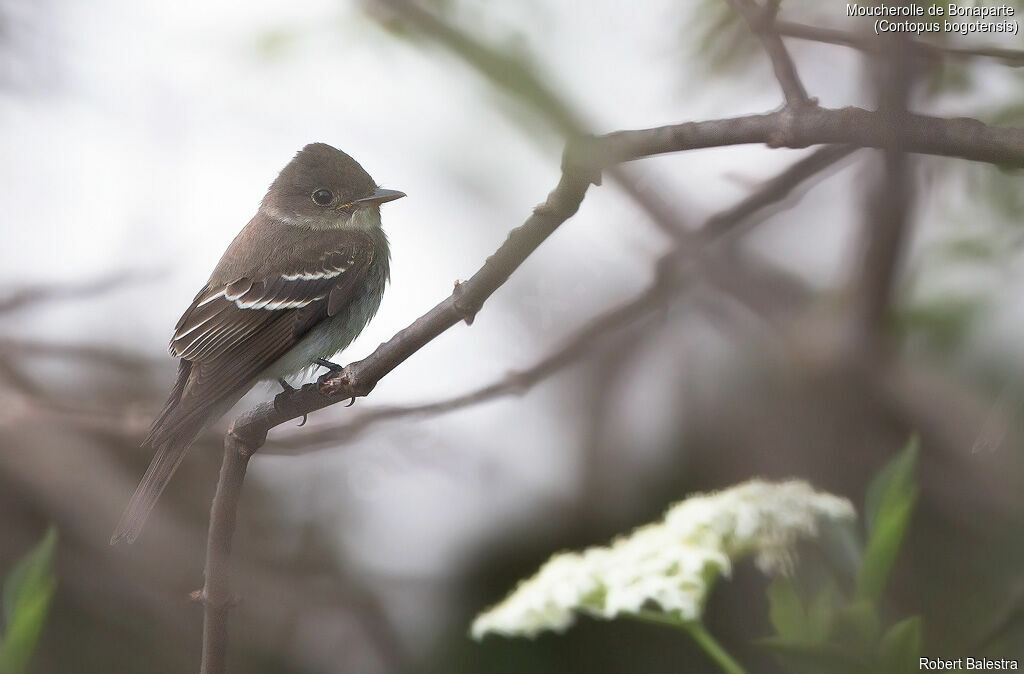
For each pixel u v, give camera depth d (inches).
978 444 186.7
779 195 261.0
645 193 332.5
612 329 319.3
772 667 343.6
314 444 324.2
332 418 336.2
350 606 434.0
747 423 389.4
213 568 203.2
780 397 345.7
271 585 435.8
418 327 197.6
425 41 159.9
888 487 177.3
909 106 157.2
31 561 184.9
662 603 201.3
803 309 340.8
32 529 456.8
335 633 432.1
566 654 397.7
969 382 309.6
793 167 255.4
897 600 282.8
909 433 312.3
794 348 325.1
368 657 426.6
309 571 442.0
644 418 424.8
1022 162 153.6
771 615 178.1
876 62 181.8
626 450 426.6
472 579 433.1
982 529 292.8
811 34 184.9
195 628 450.6
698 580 203.9
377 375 203.6
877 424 315.6
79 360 445.4
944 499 299.9
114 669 443.5
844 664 154.9
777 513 203.8
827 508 203.2
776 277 358.0
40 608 181.8
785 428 336.2
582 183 159.8
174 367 462.0
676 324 420.2
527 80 113.2
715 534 208.5
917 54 174.6
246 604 430.9
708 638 205.6
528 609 212.5
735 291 340.8
